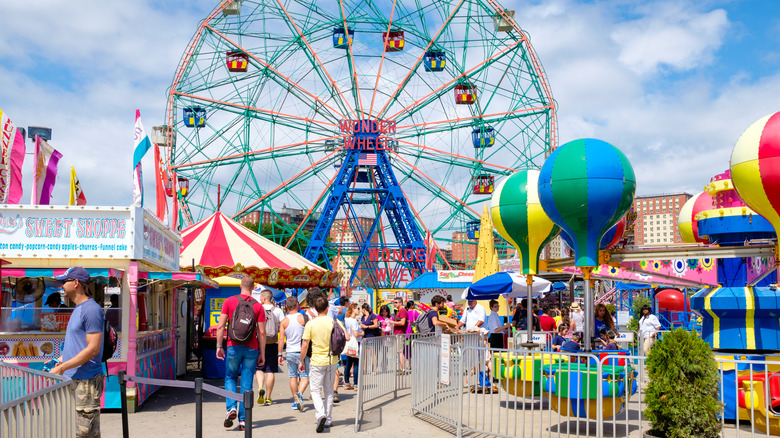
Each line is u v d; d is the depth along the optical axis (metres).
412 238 56.19
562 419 10.03
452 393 9.48
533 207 12.53
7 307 10.79
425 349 10.43
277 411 10.95
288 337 11.07
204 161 53.50
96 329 6.13
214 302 17.17
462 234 58.34
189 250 18.30
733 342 10.09
